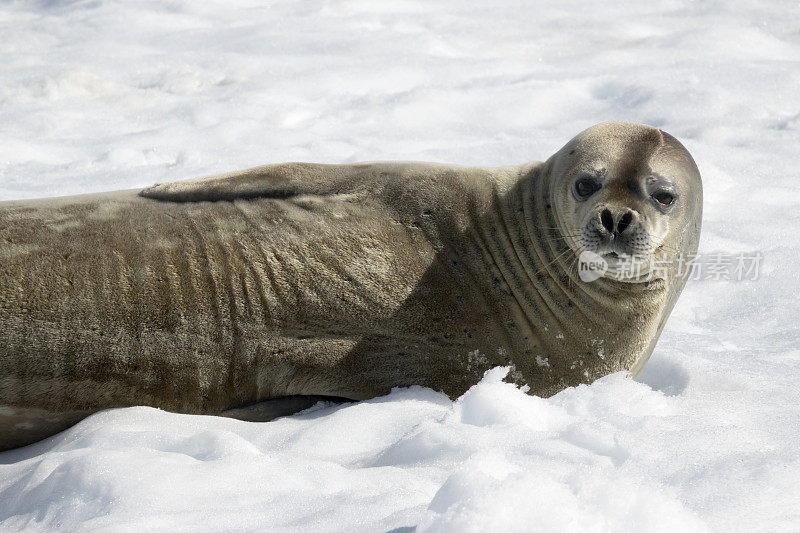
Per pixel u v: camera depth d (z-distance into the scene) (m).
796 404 10.20
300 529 7.00
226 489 7.84
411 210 12.12
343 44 32.44
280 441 9.86
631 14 36.09
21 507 8.09
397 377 11.81
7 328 10.65
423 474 8.23
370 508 7.25
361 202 12.08
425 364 11.84
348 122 24.50
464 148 21.70
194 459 8.57
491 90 26.47
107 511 7.50
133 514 7.36
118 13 38.62
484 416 9.53
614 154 11.79
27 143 22.88
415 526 6.72
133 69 30.05
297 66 29.92
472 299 11.97
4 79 28.88
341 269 11.62
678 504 6.73
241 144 22.78
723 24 33.66
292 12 38.41
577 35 33.44
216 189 11.84
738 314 14.73
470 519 6.34
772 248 16.80
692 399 10.48
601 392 10.17
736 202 18.94
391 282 11.72
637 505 6.67
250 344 11.38
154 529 7.03
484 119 24.58
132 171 20.62
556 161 12.42
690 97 24.44
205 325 11.23
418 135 23.23
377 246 11.80
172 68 29.67
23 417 10.95
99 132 24.55
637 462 8.05
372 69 29.08
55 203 11.52
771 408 9.98
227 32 35.06
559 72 28.14
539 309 12.08
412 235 11.98
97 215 11.39
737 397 10.53
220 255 11.38
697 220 12.48
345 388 11.77
